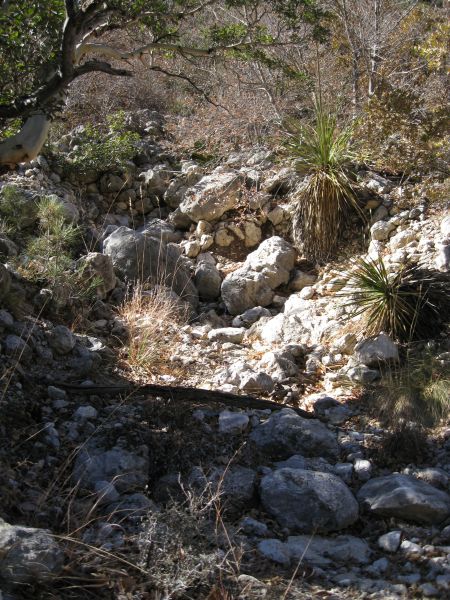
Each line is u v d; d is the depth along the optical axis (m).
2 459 3.95
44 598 2.99
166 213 8.34
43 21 4.30
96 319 6.15
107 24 4.56
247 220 7.77
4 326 5.09
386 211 7.44
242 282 6.90
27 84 4.59
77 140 8.76
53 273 5.83
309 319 6.13
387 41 9.48
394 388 4.82
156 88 10.52
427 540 3.60
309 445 4.32
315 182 7.42
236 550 3.45
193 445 4.28
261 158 8.47
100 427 4.36
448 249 6.25
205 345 6.07
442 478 4.03
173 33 4.71
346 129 7.94
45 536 3.12
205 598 3.12
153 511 3.58
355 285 5.91
